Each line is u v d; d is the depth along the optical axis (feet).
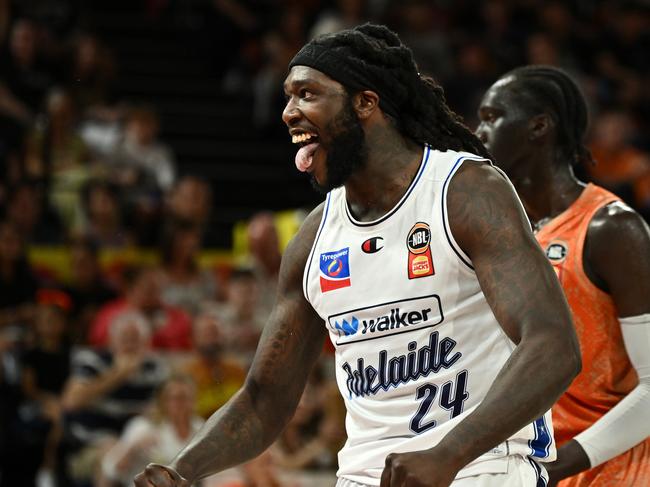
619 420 14.53
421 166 12.01
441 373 11.66
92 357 32.60
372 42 12.16
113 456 29.27
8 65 46.26
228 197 51.55
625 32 61.77
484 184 11.63
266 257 38.11
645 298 14.74
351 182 12.23
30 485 30.78
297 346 13.17
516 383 10.49
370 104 12.05
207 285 38.91
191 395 29.94
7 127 43.57
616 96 58.08
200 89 55.47
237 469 29.76
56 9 52.85
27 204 40.19
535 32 58.80
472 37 57.21
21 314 32.83
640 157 50.44
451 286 11.63
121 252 40.75
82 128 45.09
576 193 15.76
